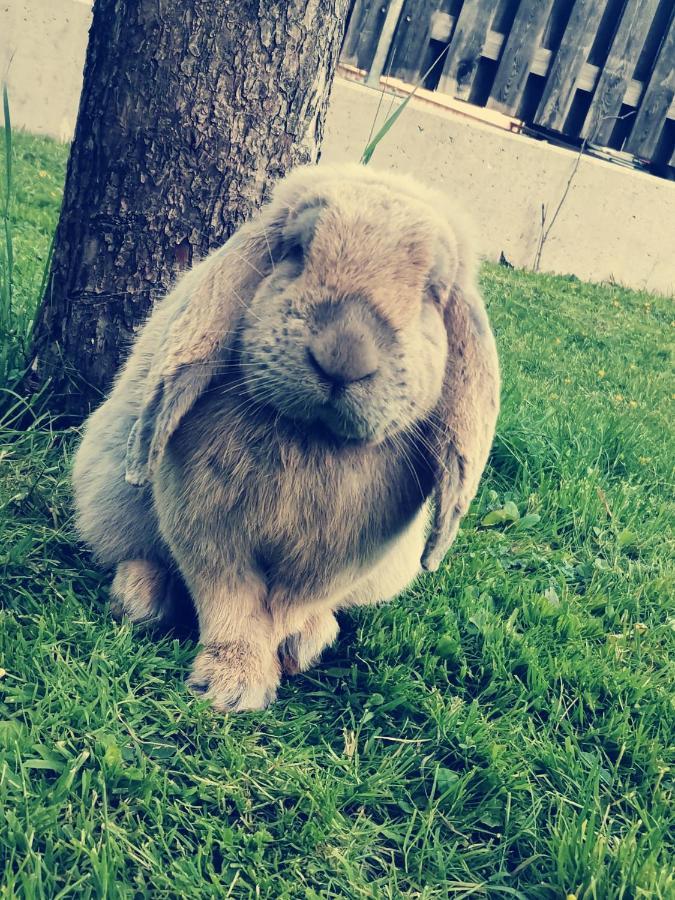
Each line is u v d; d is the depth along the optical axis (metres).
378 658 0.60
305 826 0.46
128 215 0.68
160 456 0.48
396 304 0.45
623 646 0.66
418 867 0.46
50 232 1.16
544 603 0.67
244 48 0.65
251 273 0.49
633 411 1.14
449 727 0.54
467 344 0.51
